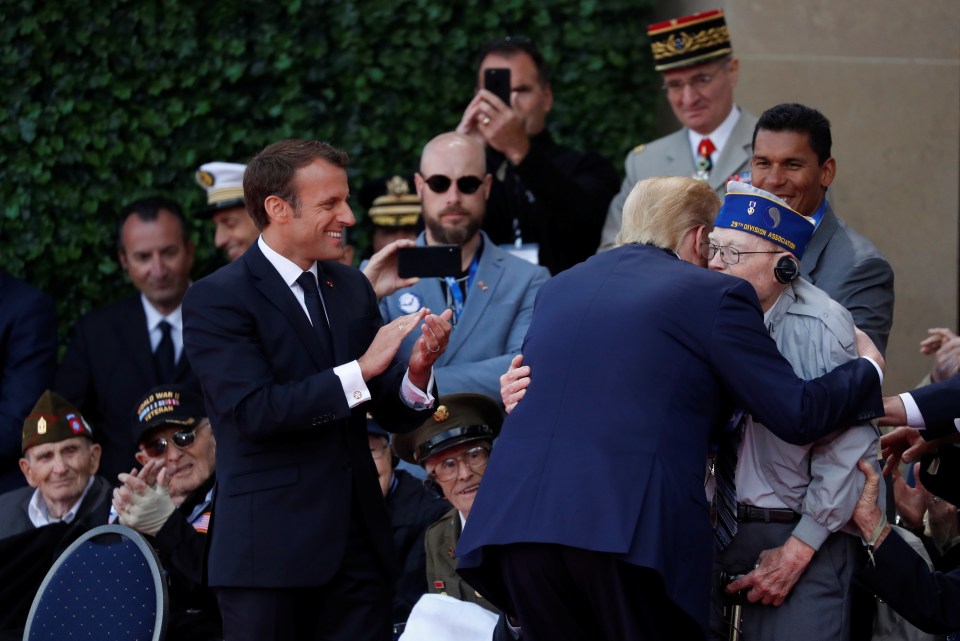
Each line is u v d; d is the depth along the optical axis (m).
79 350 20.94
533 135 20.81
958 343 14.96
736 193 12.71
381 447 16.50
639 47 24.50
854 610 13.43
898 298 20.50
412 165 24.25
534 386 12.02
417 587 16.23
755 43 21.45
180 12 23.36
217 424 12.89
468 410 15.42
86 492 17.72
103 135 23.25
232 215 21.66
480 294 18.03
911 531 15.53
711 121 19.09
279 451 12.72
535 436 11.77
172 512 15.57
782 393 11.45
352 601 12.97
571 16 24.45
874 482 12.28
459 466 15.34
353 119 24.05
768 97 21.34
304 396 12.34
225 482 12.79
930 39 19.97
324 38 23.86
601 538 11.02
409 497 16.77
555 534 11.21
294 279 13.10
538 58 20.91
